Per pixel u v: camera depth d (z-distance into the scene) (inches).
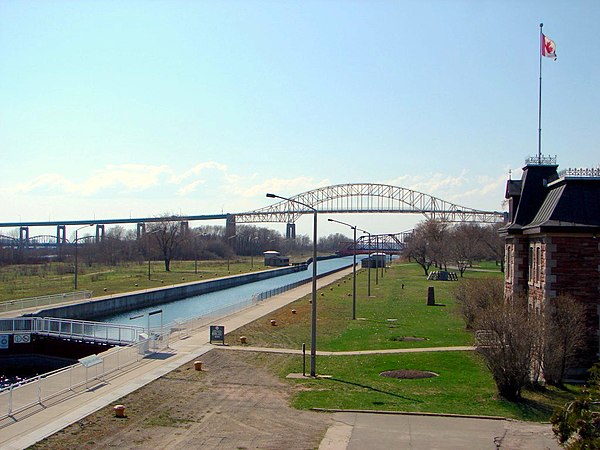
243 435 943.0
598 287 1301.7
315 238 1397.6
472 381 1300.4
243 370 1417.3
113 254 7032.5
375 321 2331.4
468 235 6008.9
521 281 1509.6
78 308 2795.3
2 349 2055.9
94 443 894.4
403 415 1055.0
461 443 909.2
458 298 2181.3
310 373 1384.1
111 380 1298.0
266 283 5447.8
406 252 6791.3
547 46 1636.3
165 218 7470.5
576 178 1363.2
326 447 890.7
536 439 928.3
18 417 1014.4
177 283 4254.4
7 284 3833.7
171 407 1095.0
